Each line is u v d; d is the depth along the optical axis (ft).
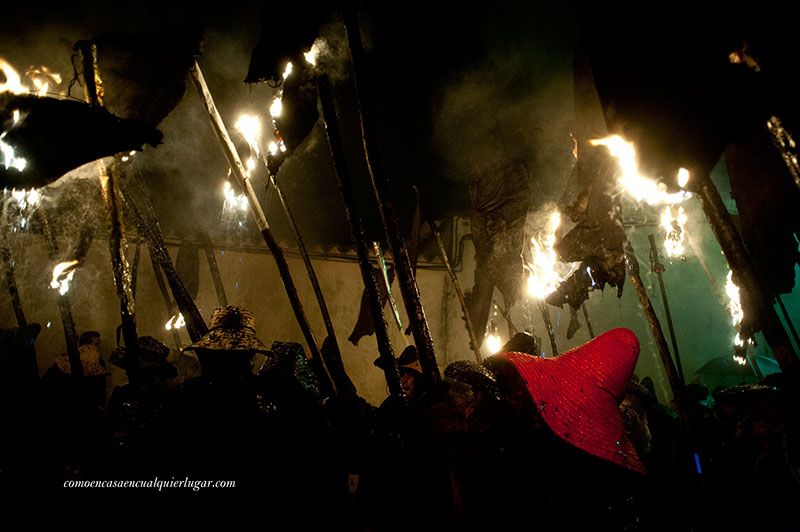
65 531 7.75
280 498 6.52
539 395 6.27
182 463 6.37
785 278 8.54
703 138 5.07
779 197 8.04
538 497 6.39
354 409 7.54
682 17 5.11
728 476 9.94
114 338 23.06
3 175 6.63
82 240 10.05
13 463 8.64
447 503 6.70
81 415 9.13
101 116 6.88
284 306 26.50
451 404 7.04
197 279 24.62
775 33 4.59
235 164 9.28
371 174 7.46
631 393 13.19
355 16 7.68
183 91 8.34
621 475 6.31
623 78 5.45
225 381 7.00
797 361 5.97
